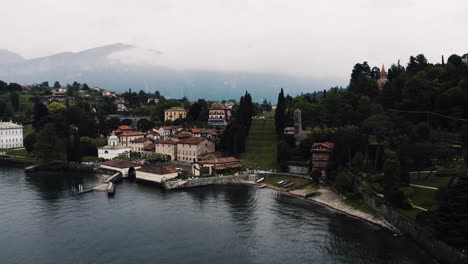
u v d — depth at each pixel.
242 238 95.44
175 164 189.25
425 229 87.38
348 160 143.88
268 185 154.88
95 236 96.31
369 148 150.62
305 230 100.88
